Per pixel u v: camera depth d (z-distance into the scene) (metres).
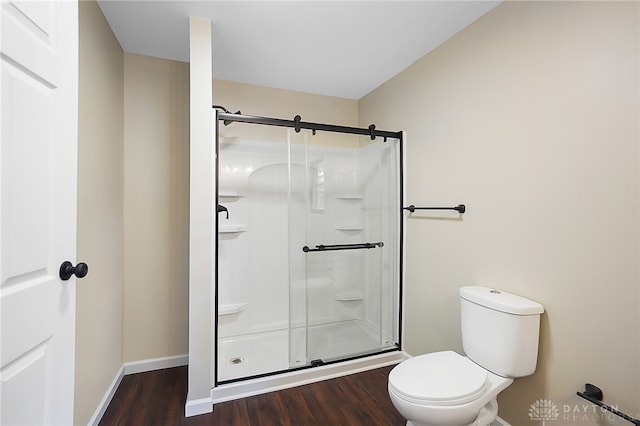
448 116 1.94
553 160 1.34
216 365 1.86
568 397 1.28
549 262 1.35
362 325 2.54
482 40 1.70
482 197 1.69
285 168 2.81
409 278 2.31
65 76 0.91
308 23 1.79
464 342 1.59
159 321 2.21
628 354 1.10
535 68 1.42
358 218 2.57
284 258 2.81
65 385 0.91
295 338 2.33
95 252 1.59
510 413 1.52
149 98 2.18
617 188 1.13
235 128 2.62
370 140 2.55
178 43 2.01
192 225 1.70
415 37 1.93
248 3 1.60
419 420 1.24
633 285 1.08
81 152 1.42
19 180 0.73
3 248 0.68
